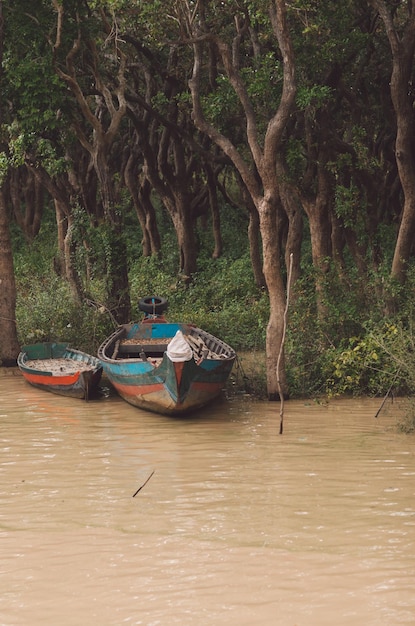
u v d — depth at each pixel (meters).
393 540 8.80
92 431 14.65
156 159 34.16
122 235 23.62
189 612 7.17
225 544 8.78
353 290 19.86
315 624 6.89
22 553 8.61
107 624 6.98
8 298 22.50
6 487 11.03
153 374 15.42
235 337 23.30
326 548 8.60
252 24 18.66
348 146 22.16
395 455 12.46
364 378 17.66
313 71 20.56
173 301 29.77
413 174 18.97
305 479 11.21
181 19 18.22
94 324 22.66
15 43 22.23
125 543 8.85
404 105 18.72
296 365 18.09
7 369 21.98
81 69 24.83
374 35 23.34
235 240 41.44
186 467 11.98
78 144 31.69
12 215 46.88
